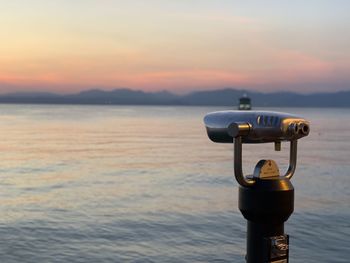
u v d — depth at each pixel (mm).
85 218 20359
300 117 2012
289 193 1909
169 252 15164
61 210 22266
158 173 37781
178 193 27594
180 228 18406
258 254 1926
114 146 64312
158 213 21531
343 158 48844
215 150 59969
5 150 56812
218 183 32156
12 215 20938
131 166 42625
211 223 19266
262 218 1897
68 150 57906
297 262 14219
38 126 113062
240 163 1872
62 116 190375
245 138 1894
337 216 20750
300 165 42562
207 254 14984
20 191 28453
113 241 16391
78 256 14625
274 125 1888
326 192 28047
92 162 45656
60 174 37094
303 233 17547
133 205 23703
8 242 16031
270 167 1949
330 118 189250
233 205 23297
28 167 41531
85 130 100062
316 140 76562
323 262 14250
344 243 16219
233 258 14594
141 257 14617
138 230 18047
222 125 1915
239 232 17688
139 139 77625
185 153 55438
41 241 16234
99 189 29406
